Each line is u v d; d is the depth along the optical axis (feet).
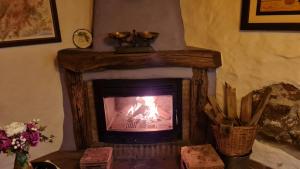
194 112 7.03
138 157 7.11
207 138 7.26
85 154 6.30
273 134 5.90
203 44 7.27
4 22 6.05
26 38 6.48
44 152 7.14
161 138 7.15
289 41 5.44
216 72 7.02
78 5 7.45
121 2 6.91
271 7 5.54
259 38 5.95
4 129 4.25
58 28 7.06
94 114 7.26
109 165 6.25
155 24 6.89
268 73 5.93
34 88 6.82
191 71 6.73
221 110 6.65
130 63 6.43
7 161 6.44
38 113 6.98
